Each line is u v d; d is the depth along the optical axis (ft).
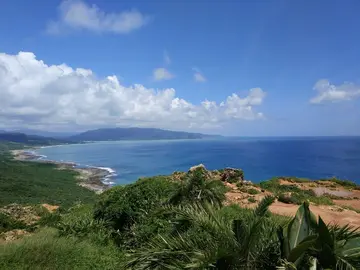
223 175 77.20
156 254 15.42
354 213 47.14
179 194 35.55
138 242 32.09
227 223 16.78
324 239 13.62
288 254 14.11
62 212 78.84
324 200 57.88
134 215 38.96
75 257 29.53
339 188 80.23
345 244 14.16
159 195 40.96
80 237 37.37
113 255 31.86
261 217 15.58
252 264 14.21
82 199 162.09
